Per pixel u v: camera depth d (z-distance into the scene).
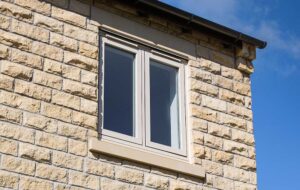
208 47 12.58
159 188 10.75
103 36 11.27
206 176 11.42
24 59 10.06
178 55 12.09
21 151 9.52
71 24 10.85
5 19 10.08
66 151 9.98
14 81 9.84
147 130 11.16
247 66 12.95
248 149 12.28
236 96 12.58
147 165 10.77
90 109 10.52
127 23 11.58
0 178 9.19
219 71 12.54
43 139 9.81
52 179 9.68
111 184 10.23
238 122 12.36
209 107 12.05
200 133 11.70
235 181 11.80
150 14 11.84
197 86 12.05
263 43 13.07
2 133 9.44
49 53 10.39
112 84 11.13
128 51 11.51
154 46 11.80
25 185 9.38
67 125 10.16
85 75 10.68
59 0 10.85
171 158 11.19
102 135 10.58
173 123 11.68
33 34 10.31
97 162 10.23
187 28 12.27
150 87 11.60
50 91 10.17
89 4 11.21
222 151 11.86
